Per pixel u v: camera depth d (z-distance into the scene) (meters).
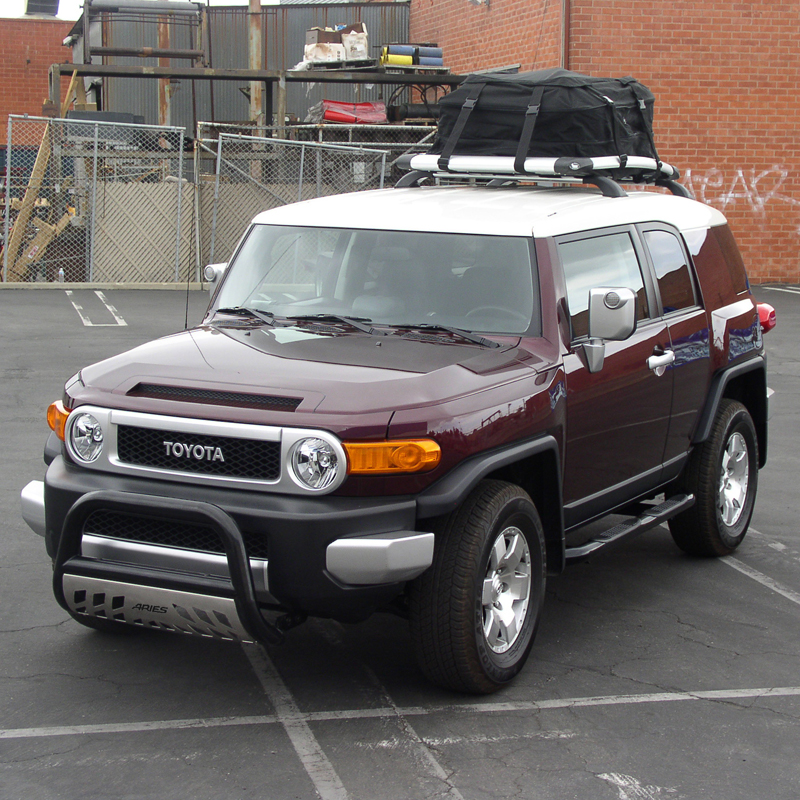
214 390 4.18
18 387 10.78
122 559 4.13
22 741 4.02
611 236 5.52
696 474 6.26
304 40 25.98
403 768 3.88
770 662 4.97
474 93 6.15
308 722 4.23
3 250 19.50
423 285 5.10
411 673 4.75
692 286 6.19
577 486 5.09
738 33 19.48
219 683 4.59
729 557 6.60
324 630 5.26
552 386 4.72
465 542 4.22
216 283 5.59
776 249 20.48
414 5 25.25
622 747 4.10
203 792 3.69
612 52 19.22
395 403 4.06
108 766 3.85
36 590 5.60
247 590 3.91
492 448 4.34
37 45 33.25
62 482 4.26
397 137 21.83
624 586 6.02
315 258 5.36
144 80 26.06
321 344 4.66
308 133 21.91
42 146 19.20
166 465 4.18
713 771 3.94
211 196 19.83
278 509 3.95
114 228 19.27
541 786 3.79
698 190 19.98
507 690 4.59
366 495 4.00
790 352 14.06
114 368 4.47
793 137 20.00
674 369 5.79
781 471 8.59
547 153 5.95
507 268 5.02
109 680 4.59
